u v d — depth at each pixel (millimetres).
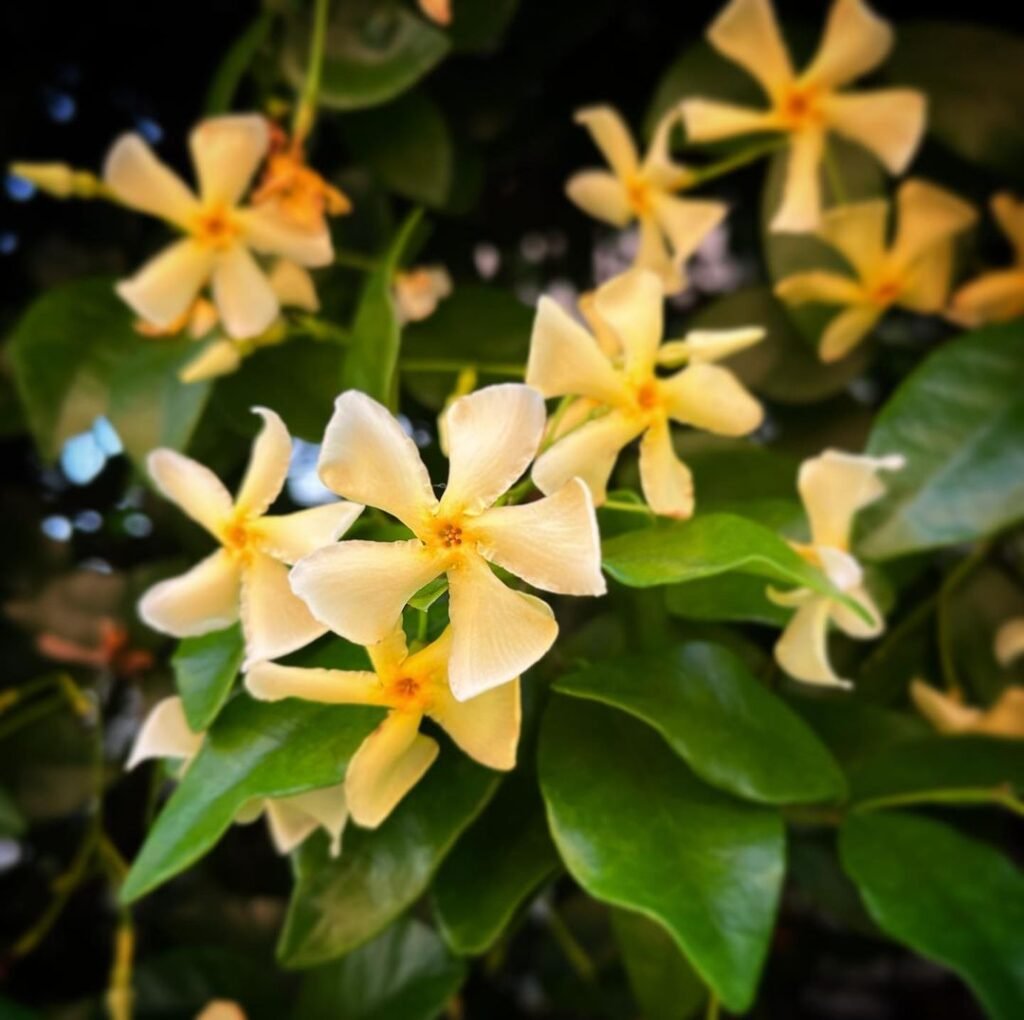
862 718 127
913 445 129
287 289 133
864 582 128
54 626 162
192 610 97
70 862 188
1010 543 157
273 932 167
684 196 194
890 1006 240
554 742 100
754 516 115
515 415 77
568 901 171
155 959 152
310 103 137
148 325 134
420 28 142
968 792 116
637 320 101
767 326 157
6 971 165
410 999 128
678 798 97
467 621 78
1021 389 129
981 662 154
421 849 101
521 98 167
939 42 162
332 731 94
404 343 137
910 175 172
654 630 115
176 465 98
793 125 149
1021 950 99
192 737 101
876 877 105
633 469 126
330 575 76
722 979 85
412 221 119
